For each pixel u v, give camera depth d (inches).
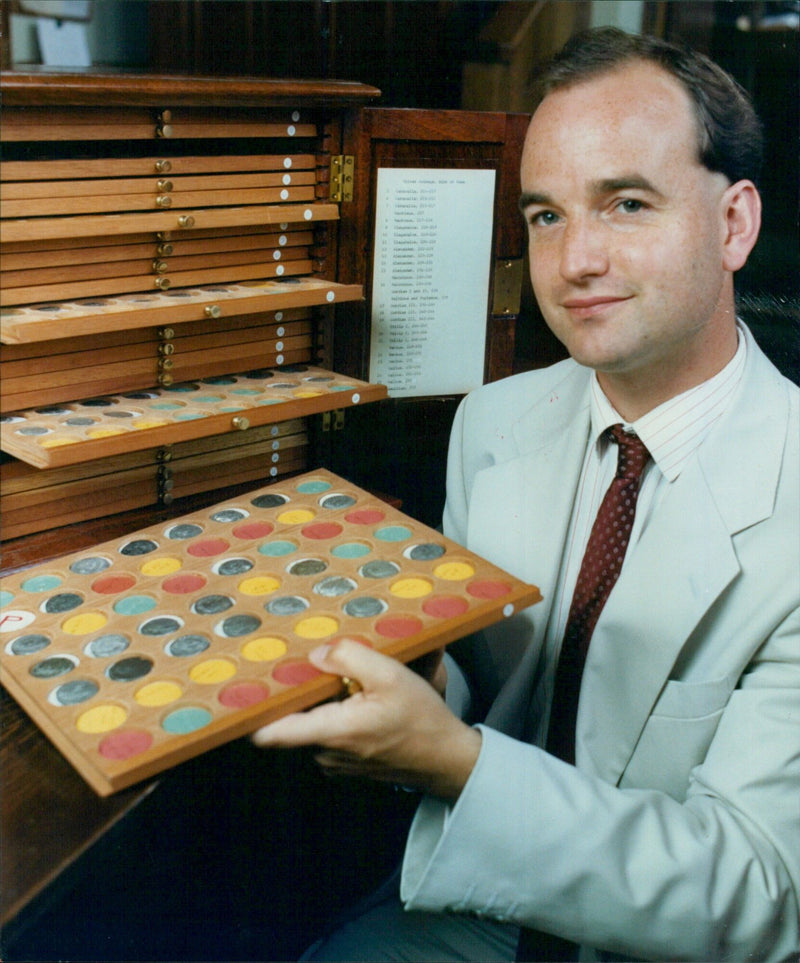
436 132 52.0
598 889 31.4
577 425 42.1
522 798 31.4
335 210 47.6
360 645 30.3
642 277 33.3
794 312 58.5
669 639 35.9
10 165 36.7
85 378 42.7
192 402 43.8
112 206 39.8
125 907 34.6
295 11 53.7
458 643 45.0
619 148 32.2
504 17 61.1
